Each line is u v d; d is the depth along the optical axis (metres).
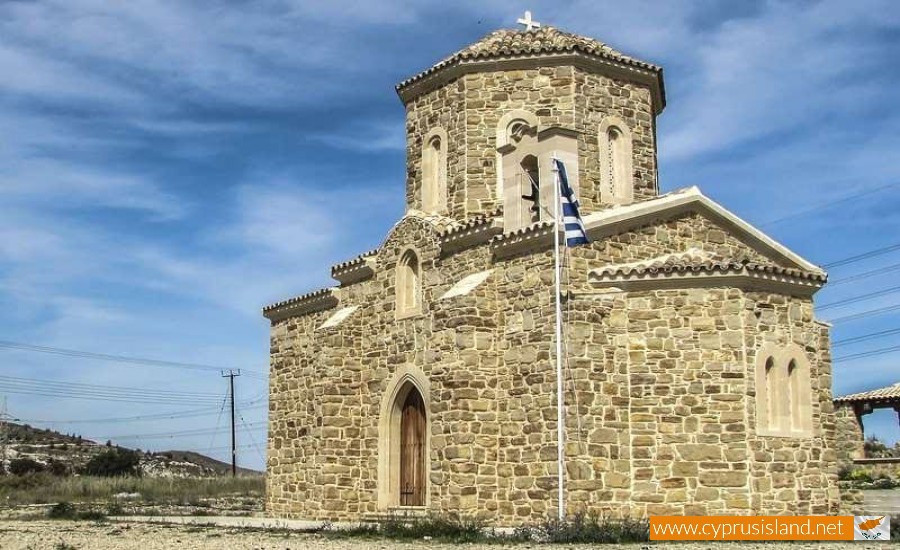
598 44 33.56
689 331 25.36
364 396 33.44
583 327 25.61
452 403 27.66
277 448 38.09
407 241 32.38
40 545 21.81
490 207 31.33
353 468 33.19
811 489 25.52
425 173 33.34
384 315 33.00
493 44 32.50
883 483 43.91
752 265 25.39
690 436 24.89
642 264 26.17
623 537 21.73
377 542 22.08
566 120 31.20
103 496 53.59
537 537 22.14
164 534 25.45
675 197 28.39
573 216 25.36
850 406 52.34
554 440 25.70
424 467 30.95
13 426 127.12
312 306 37.53
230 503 47.00
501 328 27.98
